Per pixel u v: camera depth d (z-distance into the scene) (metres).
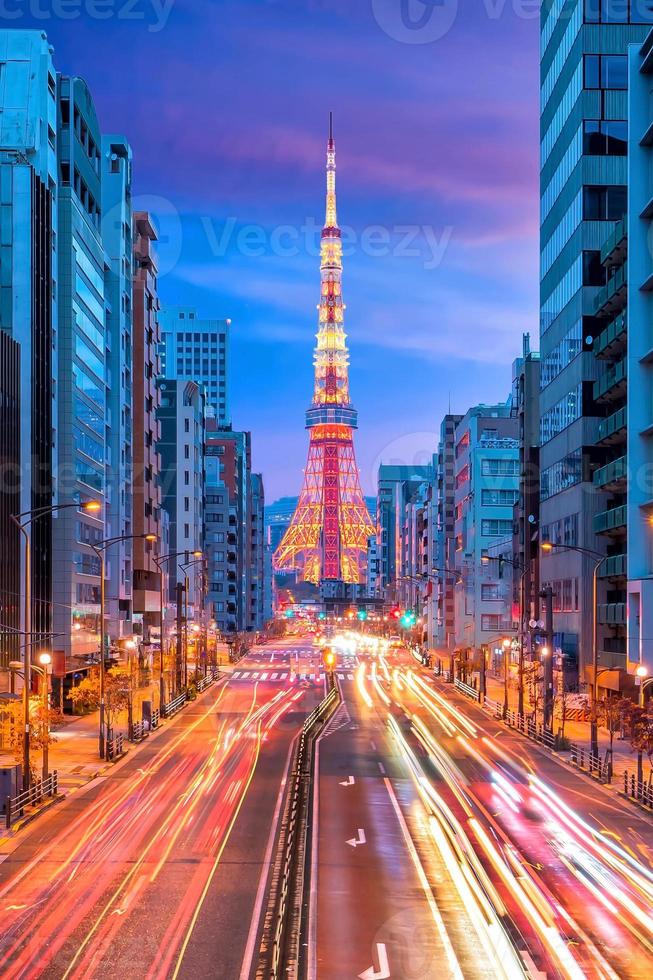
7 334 75.44
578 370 97.12
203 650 137.38
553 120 109.81
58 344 91.88
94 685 73.56
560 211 105.62
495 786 53.66
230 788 52.28
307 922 29.16
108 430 114.25
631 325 79.69
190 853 37.94
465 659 136.50
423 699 107.88
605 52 96.94
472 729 80.88
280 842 39.75
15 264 81.62
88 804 48.16
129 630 120.44
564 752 67.19
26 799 45.75
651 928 28.98
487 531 159.50
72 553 91.00
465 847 39.12
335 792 51.31
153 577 137.75
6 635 73.88
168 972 25.09
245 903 31.31
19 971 25.22
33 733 53.78
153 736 75.06
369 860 36.88
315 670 140.12
